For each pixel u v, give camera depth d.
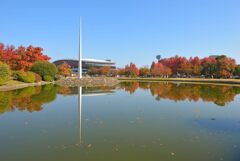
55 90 41.34
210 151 10.20
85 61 160.88
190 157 9.51
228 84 60.62
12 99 27.34
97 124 15.05
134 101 26.64
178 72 121.81
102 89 45.12
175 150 10.29
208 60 108.94
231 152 10.09
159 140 11.70
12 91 37.47
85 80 65.62
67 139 11.81
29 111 19.75
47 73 67.56
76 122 15.61
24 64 64.69
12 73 55.53
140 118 16.95
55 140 11.66
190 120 16.39
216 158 9.44
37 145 10.89
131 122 15.62
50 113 18.89
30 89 42.38
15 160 9.16
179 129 13.83
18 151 10.14
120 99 28.59
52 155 9.66
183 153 9.94
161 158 9.39
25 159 9.26
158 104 24.22
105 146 10.77
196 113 19.05
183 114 18.58
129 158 9.36
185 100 27.47
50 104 23.91
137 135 12.54
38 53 70.38
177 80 84.69
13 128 14.00
